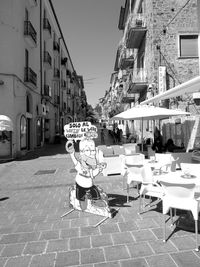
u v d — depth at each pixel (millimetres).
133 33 18625
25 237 4660
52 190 8039
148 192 5508
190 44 16188
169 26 16078
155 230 4750
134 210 5859
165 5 16172
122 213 5688
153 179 5574
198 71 15930
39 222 5348
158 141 12844
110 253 3990
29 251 4148
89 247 4203
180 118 13406
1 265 3768
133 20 19250
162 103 15258
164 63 15984
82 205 5883
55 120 35562
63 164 13570
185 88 6688
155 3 16172
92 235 4637
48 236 4664
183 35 16094
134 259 3793
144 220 5250
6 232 4910
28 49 20844
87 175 5734
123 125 38750
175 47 16016
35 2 21641
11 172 11766
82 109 86688
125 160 8438
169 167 7145
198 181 4715
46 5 28453
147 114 8836
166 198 4387
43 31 26781
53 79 33750
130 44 20953
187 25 16062
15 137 16844
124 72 33625
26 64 20484
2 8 16844
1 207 6500
